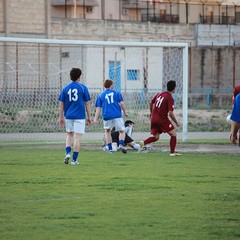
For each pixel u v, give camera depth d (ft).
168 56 339.98
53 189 119.24
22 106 264.31
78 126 152.56
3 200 108.99
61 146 205.98
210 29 433.48
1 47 338.75
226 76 412.16
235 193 116.47
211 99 387.14
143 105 288.10
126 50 340.18
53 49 325.42
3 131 253.24
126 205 105.50
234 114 124.06
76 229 90.02
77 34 393.91
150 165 154.71
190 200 109.81
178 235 87.15
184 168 149.79
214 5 459.32
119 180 130.00
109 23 404.77
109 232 88.48
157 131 182.09
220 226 92.12
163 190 118.93
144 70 341.21
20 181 127.95
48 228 90.53
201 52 408.05
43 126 255.29
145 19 446.19
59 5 440.86
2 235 86.84
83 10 429.79
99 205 105.40
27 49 337.11
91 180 129.80
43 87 282.97
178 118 306.55
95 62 332.19
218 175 138.62
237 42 437.17
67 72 313.32
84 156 174.70
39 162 159.33
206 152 190.90
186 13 446.19
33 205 105.19
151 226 91.86
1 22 367.25
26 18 375.04
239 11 463.83
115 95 181.47
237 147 206.80
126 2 449.48
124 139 185.47
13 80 307.99
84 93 152.25
